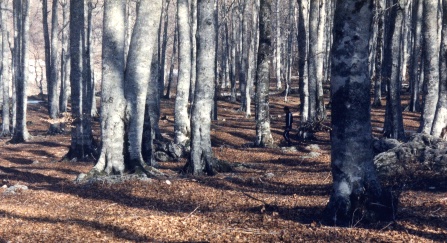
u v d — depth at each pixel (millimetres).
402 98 45062
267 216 9852
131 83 14805
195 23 31078
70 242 8391
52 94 33781
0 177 17547
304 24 26453
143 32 14742
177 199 12188
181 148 20469
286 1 57094
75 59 21328
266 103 23453
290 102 47031
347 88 8586
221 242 8172
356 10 8414
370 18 8516
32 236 8781
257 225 9195
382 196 8867
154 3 14797
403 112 38500
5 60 33594
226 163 16844
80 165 19969
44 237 8703
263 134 23500
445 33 16219
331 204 8922
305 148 22812
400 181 12906
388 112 21922
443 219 9172
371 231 8320
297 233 8422
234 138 27484
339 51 8586
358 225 8703
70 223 9695
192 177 15273
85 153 21734
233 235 8539
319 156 20438
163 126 33438
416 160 13914
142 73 14844
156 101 21703
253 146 23609
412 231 8359
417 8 36000
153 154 18500
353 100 8586
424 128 17609
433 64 17344
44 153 25406
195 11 31156
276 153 21656
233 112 41969
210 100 16000
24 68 30031
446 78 16344
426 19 17391
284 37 60000
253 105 47562
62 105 39281
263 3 22750
